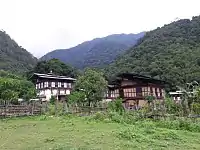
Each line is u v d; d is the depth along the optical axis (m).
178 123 22.62
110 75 95.81
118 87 64.25
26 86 54.56
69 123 25.38
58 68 91.38
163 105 30.44
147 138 16.25
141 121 25.66
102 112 30.77
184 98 33.78
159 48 107.56
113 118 27.31
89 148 13.17
